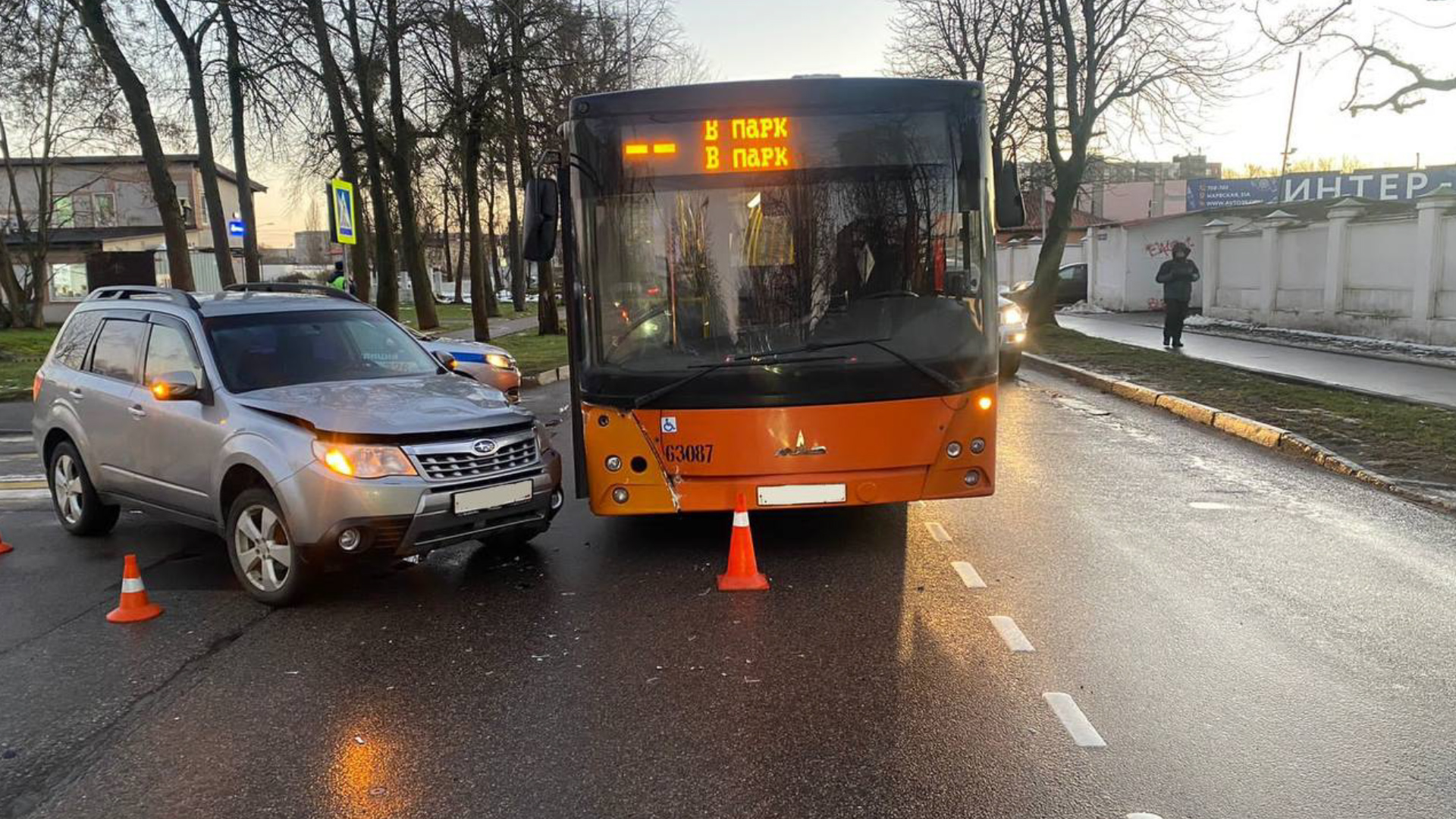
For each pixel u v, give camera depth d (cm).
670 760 379
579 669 470
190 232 4388
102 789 366
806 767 370
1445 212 1730
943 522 725
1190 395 1256
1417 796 343
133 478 658
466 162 2206
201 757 390
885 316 597
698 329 596
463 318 3831
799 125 596
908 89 600
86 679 470
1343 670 452
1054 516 738
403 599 578
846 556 645
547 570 630
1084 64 2359
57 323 3559
